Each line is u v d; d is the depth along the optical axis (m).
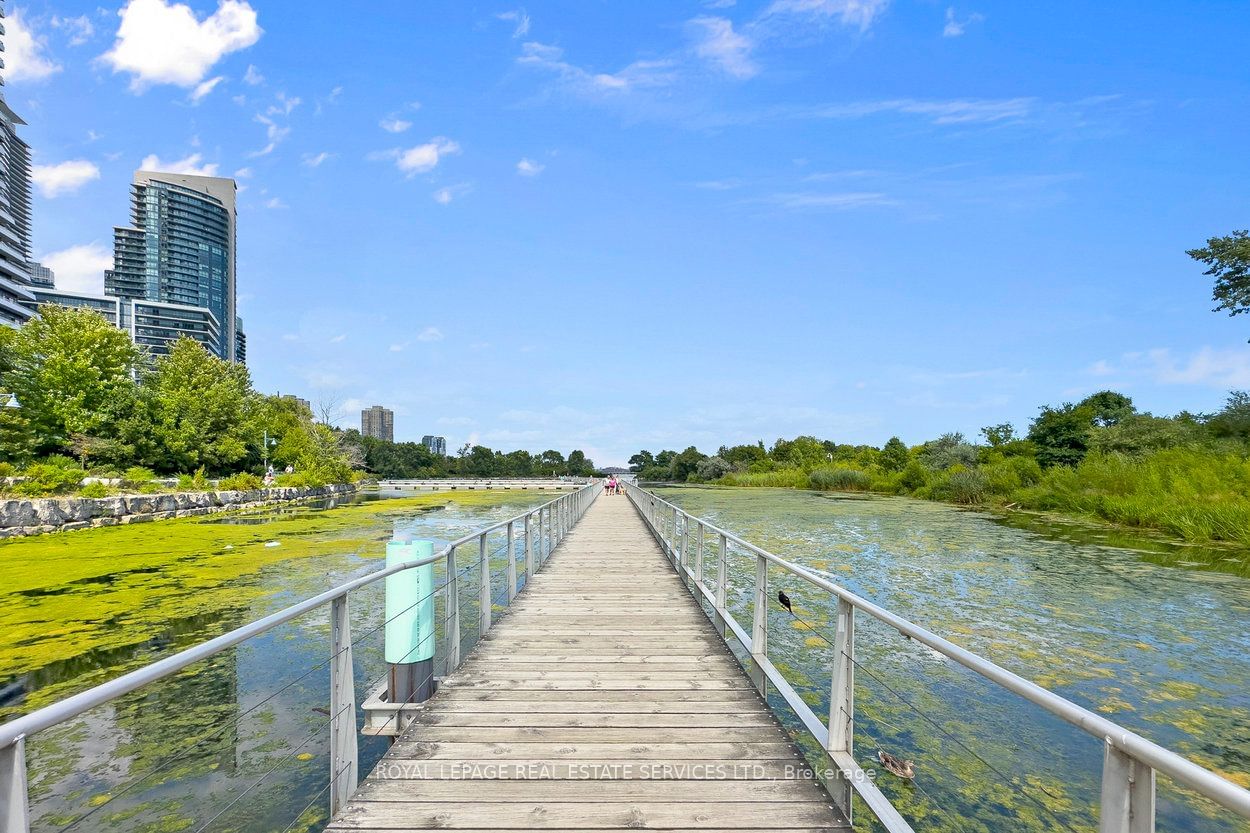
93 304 98.19
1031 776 4.03
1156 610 7.91
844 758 2.64
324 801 3.74
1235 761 4.22
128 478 23.62
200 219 121.19
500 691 4.07
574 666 4.62
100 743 4.43
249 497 27.03
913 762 4.21
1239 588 9.14
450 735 3.37
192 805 3.69
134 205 117.31
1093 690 5.39
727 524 17.45
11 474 19.12
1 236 65.06
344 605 2.73
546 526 10.62
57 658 6.09
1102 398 33.28
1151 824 1.23
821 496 33.31
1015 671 5.82
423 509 25.89
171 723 4.73
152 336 99.44
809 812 2.61
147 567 10.80
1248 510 13.59
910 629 2.08
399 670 3.98
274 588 9.07
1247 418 22.50
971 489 25.17
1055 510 20.56
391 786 2.79
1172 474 17.88
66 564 11.10
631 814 2.58
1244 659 6.14
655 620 6.05
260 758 4.21
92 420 28.34
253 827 3.47
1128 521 16.67
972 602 8.32
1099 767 4.15
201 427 35.28
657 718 3.62
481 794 2.72
